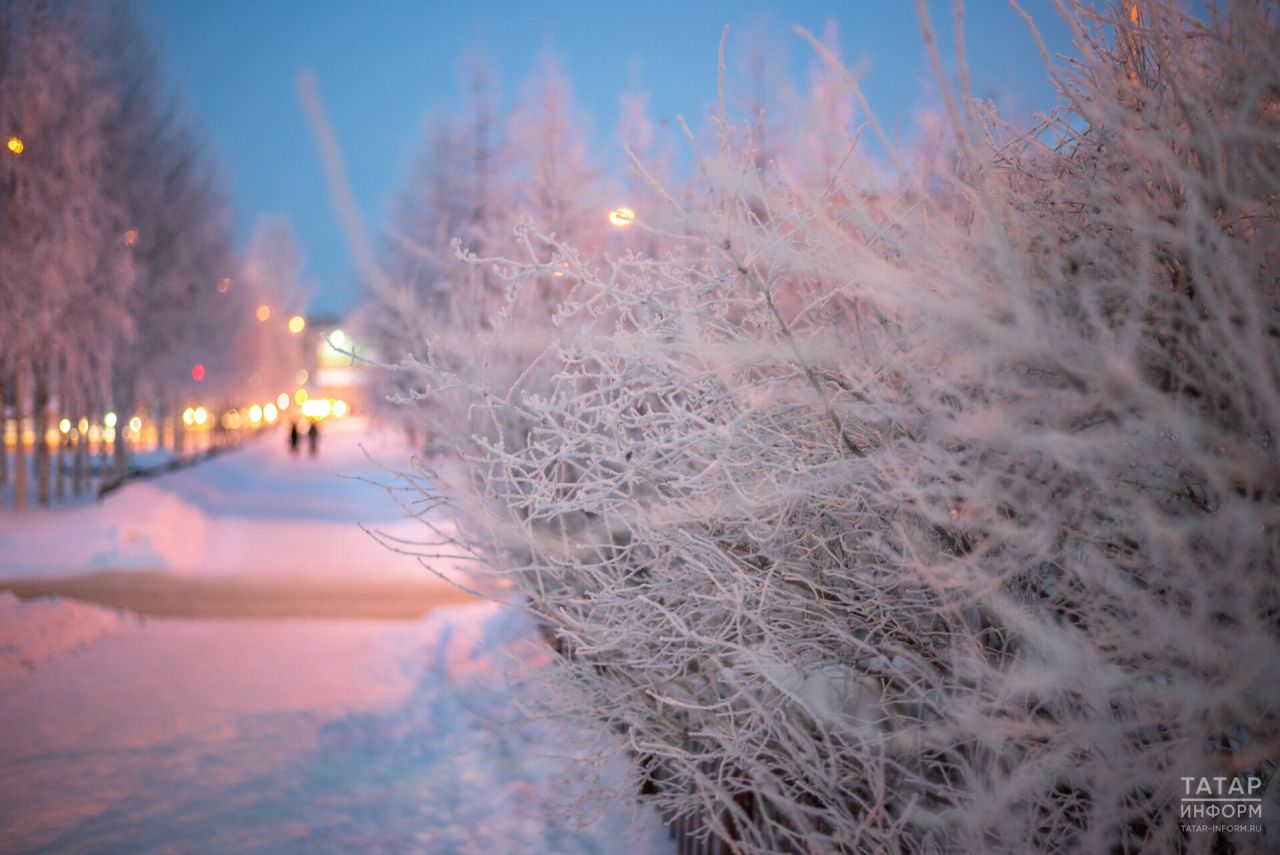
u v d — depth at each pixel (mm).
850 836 2807
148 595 13523
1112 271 2262
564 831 4973
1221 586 1994
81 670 9227
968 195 2297
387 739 6840
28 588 13867
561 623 3508
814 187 2279
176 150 28078
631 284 2971
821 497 2730
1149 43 2244
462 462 3943
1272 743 1916
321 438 73812
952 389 2328
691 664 3680
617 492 3029
